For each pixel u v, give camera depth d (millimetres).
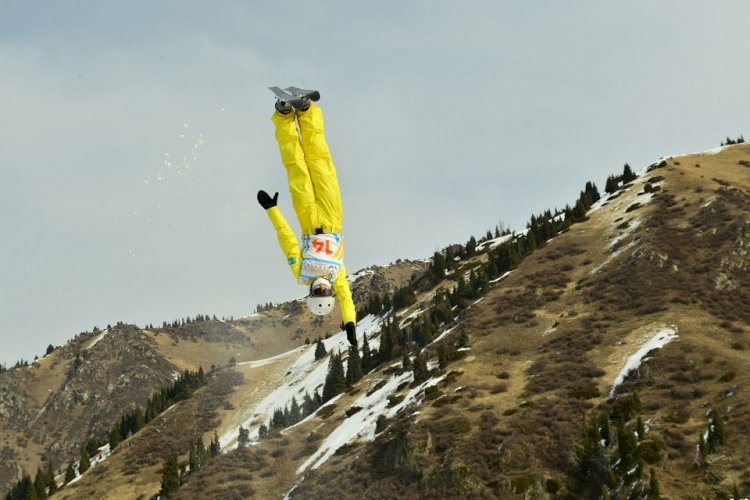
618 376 143375
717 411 114125
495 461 124625
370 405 190875
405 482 131125
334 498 136625
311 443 181250
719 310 164250
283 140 26453
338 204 26859
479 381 160625
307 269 26312
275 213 27047
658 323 162125
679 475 107125
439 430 140250
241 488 160500
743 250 186000
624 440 115188
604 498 108188
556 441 125938
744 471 102438
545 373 154750
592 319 178500
